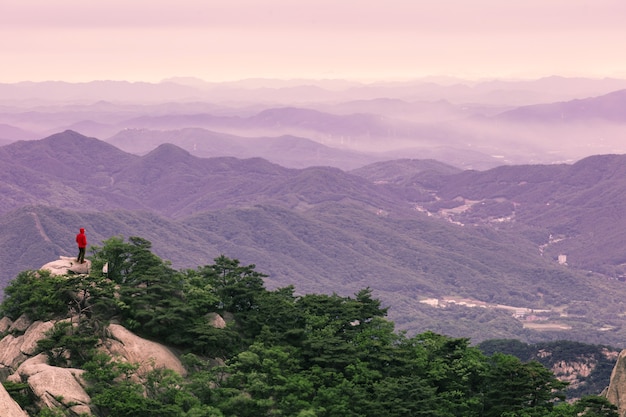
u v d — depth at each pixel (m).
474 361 176.38
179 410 137.00
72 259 173.00
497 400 163.88
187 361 153.62
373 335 183.38
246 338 176.38
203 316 170.62
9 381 133.88
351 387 158.75
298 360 165.75
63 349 144.50
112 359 144.88
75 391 132.50
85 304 156.75
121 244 175.38
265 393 153.12
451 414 157.75
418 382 160.62
